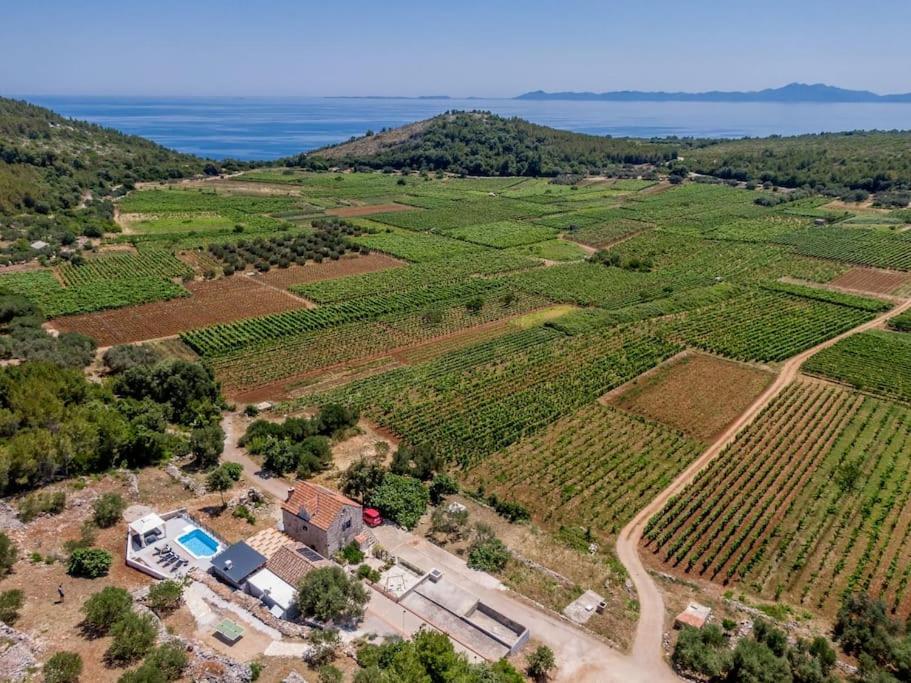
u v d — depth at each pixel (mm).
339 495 70500
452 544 72938
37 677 44594
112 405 96188
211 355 130250
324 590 56688
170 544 64688
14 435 78562
